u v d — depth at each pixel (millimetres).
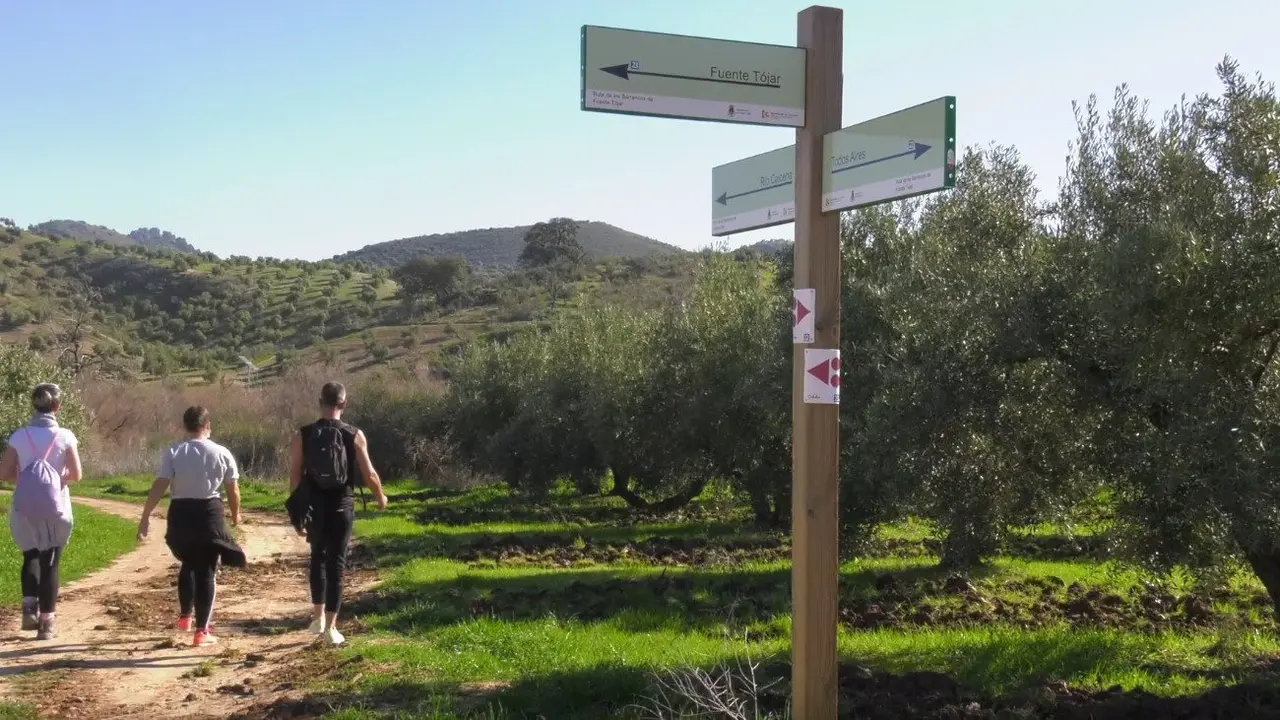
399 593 12320
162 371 62406
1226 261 6867
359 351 67438
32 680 7797
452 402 35062
